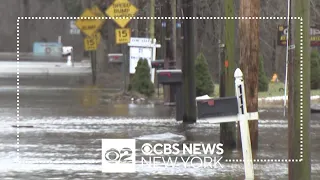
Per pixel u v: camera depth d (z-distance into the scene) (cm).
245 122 3862
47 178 4600
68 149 5900
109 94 12562
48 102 10812
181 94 8025
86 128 7444
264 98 11025
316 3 13438
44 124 7819
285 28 8675
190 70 7994
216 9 13075
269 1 13825
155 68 12025
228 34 5781
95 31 15662
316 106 9869
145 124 7850
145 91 11900
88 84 15475
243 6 5666
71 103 10756
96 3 17150
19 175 4706
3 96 11788
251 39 5638
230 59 5788
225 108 3797
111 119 8431
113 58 16350
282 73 15712
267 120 8556
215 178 4641
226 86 5797
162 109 9900
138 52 12312
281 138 6806
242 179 4591
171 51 10150
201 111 3772
